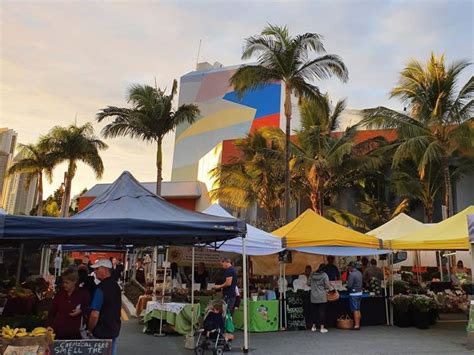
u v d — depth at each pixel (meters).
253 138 28.16
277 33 19.09
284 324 12.43
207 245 10.24
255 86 19.52
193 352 9.21
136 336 11.26
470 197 25.98
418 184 24.34
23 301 8.84
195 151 63.91
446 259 22.84
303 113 27.61
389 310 13.63
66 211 34.06
